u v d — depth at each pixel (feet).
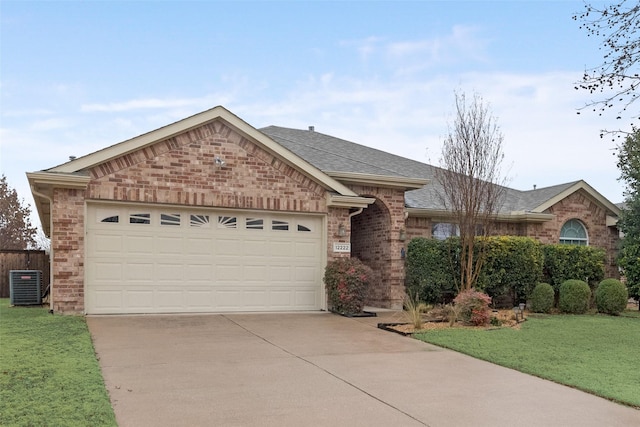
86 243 36.58
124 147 37.06
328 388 20.72
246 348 27.76
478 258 45.09
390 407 18.52
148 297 38.40
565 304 47.21
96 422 15.60
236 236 41.42
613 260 62.13
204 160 39.99
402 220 50.47
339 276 41.70
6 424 15.06
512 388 21.39
